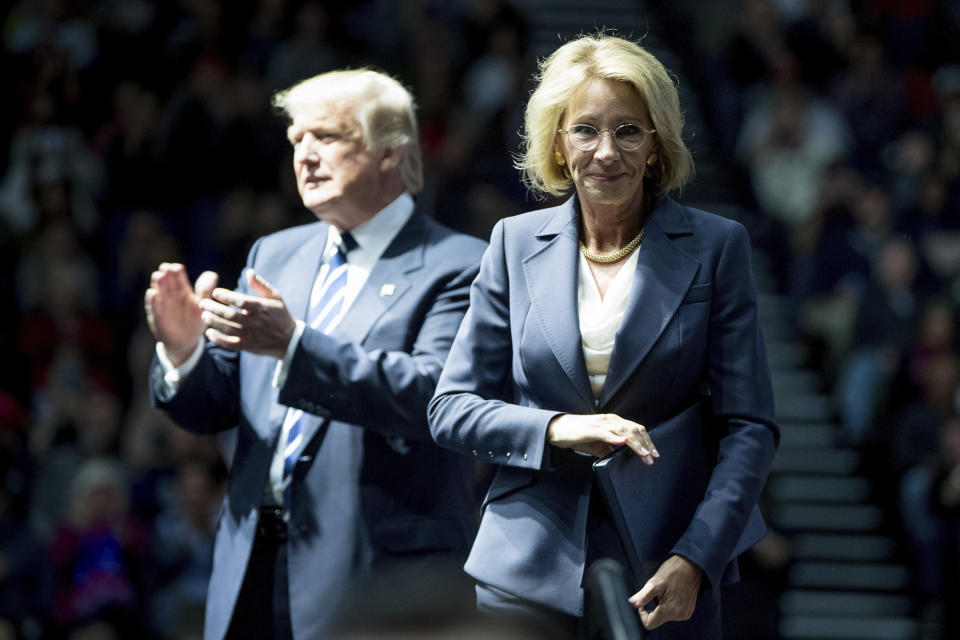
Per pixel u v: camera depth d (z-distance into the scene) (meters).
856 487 13.87
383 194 4.93
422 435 4.57
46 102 16.50
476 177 15.15
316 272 5.02
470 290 4.40
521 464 3.79
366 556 4.55
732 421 3.87
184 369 4.80
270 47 17.45
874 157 17.41
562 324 3.91
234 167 16.02
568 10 19.53
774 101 17.19
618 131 3.88
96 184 16.19
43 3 18.02
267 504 4.74
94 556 10.80
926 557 12.69
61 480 12.57
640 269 3.92
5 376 14.05
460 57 17.03
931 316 14.41
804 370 15.20
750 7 18.12
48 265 14.98
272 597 4.68
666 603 3.62
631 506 3.73
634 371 3.85
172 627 10.84
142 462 12.88
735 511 3.72
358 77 4.96
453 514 4.72
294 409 4.77
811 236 15.69
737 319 3.91
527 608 3.82
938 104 18.88
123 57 17.05
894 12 19.77
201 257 15.49
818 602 12.97
